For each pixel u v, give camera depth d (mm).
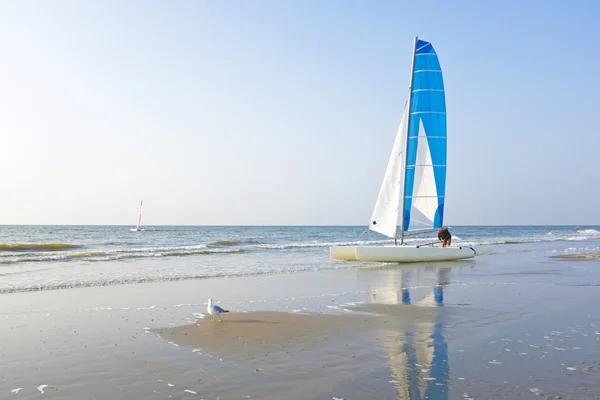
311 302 11008
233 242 42875
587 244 39562
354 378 5477
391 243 40062
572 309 9914
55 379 5543
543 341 7176
